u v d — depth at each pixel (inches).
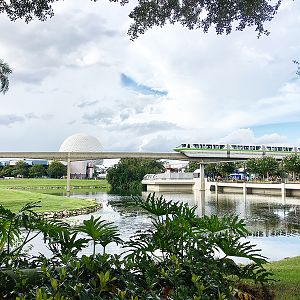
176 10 231.8
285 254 457.1
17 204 1202.0
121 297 81.4
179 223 115.6
